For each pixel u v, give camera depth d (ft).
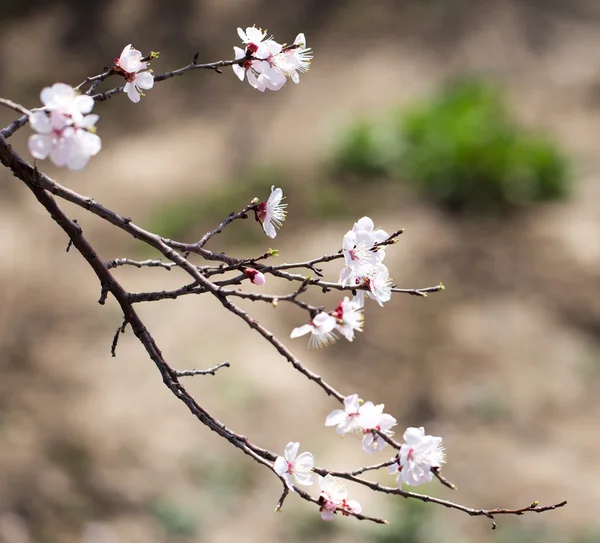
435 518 23.00
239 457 24.98
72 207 40.75
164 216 39.83
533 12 55.11
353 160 41.39
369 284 6.95
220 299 6.82
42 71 58.75
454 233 36.88
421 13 55.62
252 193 41.01
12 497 22.53
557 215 37.68
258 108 50.08
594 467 25.77
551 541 22.62
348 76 51.49
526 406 28.37
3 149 6.84
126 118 51.13
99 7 61.98
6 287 32.86
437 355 30.45
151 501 23.30
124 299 7.25
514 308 32.55
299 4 58.90
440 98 45.73
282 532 22.57
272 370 28.60
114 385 27.40
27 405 26.11
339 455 25.34
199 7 60.49
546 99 48.11
